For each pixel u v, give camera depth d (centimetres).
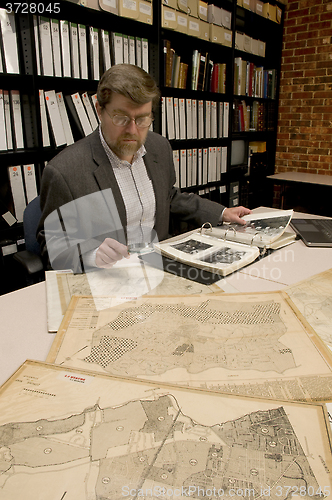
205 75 282
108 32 201
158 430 47
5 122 177
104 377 58
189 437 46
